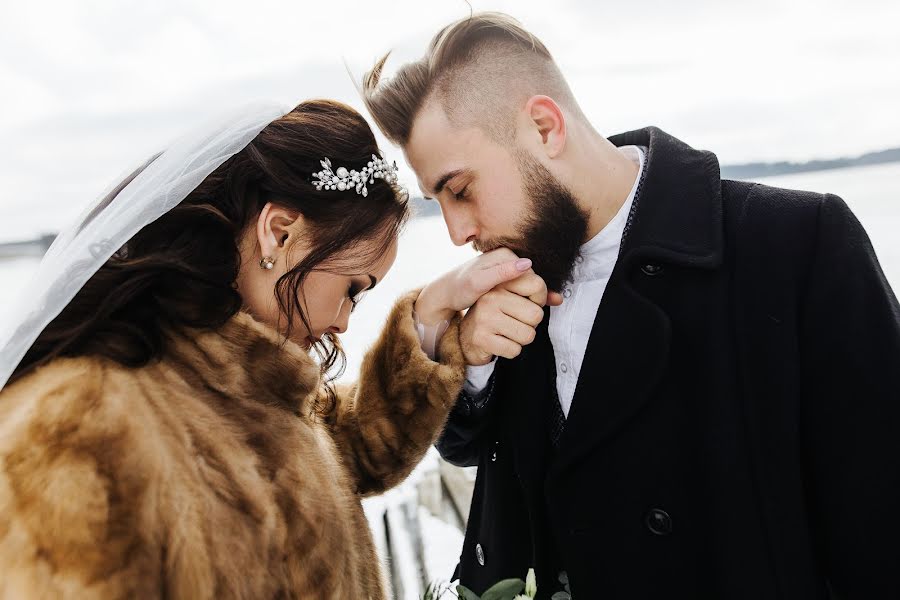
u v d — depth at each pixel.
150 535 0.74
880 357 1.01
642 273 1.21
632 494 1.22
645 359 1.17
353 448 1.44
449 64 1.22
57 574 0.67
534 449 1.37
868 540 1.02
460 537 3.61
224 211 1.02
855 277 1.05
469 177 1.25
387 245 1.18
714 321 1.14
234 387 0.94
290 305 1.08
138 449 0.77
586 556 1.26
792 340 1.08
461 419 1.49
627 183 1.29
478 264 1.32
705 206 1.19
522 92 1.22
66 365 0.81
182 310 0.92
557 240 1.25
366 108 1.32
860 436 1.02
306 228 1.08
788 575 1.08
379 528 3.39
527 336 1.29
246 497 0.86
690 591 1.19
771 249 1.12
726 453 1.12
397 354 1.41
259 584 0.84
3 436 0.73
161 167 0.97
